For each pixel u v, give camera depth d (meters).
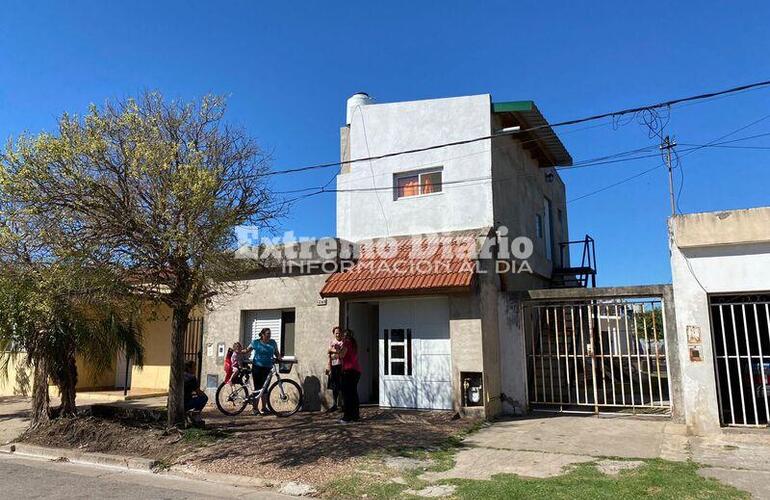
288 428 10.07
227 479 7.46
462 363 11.27
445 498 6.26
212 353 13.77
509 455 8.12
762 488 6.28
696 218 9.73
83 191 8.28
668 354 10.53
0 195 8.15
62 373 10.53
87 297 9.02
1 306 9.34
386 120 14.66
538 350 12.78
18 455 9.48
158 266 8.91
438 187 14.02
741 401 9.41
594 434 9.44
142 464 8.26
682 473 6.87
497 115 14.31
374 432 9.62
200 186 8.23
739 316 9.66
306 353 12.67
